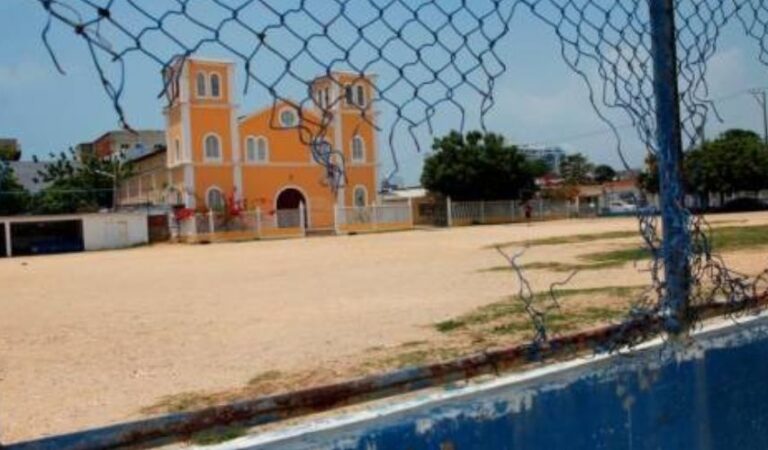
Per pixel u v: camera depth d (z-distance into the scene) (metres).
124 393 5.72
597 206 50.69
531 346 2.05
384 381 1.79
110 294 15.33
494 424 1.80
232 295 13.50
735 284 2.50
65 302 14.02
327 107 1.65
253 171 46.72
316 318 9.44
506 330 7.27
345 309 10.18
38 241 47.88
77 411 5.22
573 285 10.69
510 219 50.53
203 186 45.62
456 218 49.34
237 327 9.12
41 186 51.94
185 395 5.53
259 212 45.81
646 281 10.80
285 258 25.17
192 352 7.42
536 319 4.09
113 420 4.93
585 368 2.05
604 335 2.18
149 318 10.66
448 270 15.93
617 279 11.34
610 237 25.12
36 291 17.31
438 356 6.24
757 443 2.42
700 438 2.25
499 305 9.27
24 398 5.68
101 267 26.84
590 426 1.99
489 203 50.22
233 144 46.22
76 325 10.33
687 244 2.31
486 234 34.38
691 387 2.25
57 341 8.80
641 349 2.22
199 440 2.26
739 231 21.20
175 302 12.84
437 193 50.34
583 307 8.18
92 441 1.44
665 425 2.16
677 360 2.22
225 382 5.89
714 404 2.30
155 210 49.72
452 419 1.74
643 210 2.31
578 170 52.53
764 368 2.48
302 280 15.88
